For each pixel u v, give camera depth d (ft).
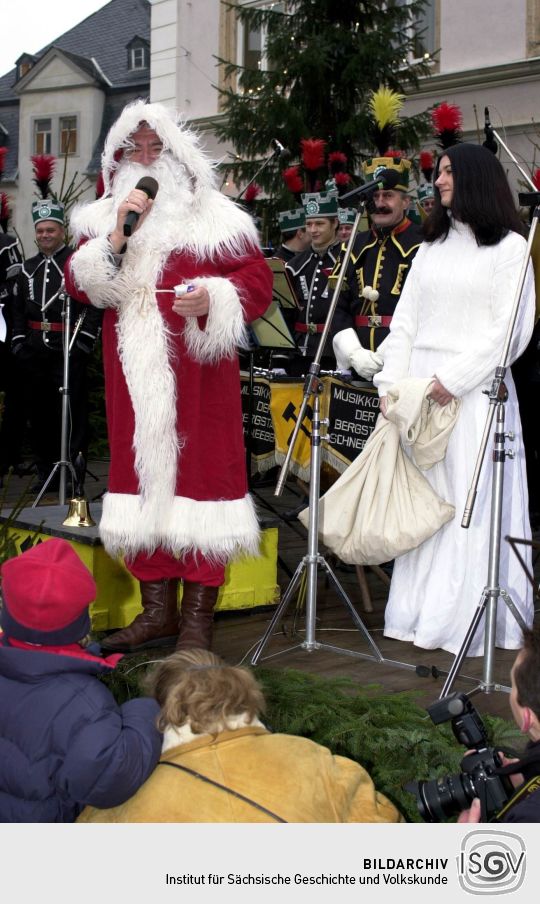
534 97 37.78
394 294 15.61
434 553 12.64
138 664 10.77
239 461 10.92
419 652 12.46
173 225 10.72
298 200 23.73
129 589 12.80
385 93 16.06
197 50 47.60
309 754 6.34
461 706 6.43
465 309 12.22
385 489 12.31
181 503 10.56
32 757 6.33
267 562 14.28
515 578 12.34
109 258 10.51
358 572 14.38
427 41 40.22
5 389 24.23
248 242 10.93
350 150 33.06
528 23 37.63
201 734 6.19
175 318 10.59
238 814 5.91
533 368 18.26
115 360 10.85
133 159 11.00
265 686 10.14
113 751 6.11
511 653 12.41
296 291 19.72
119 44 99.86
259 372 16.81
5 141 103.19
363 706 9.89
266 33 34.24
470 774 6.34
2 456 24.57
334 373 14.82
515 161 12.33
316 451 12.29
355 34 32.63
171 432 10.50
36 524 13.10
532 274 11.91
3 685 6.51
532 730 5.90
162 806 5.99
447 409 12.19
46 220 22.00
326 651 12.42
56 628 6.52
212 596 11.08
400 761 9.16
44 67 96.02
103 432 31.32
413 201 21.83
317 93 32.91
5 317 22.40
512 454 10.97
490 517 11.28
